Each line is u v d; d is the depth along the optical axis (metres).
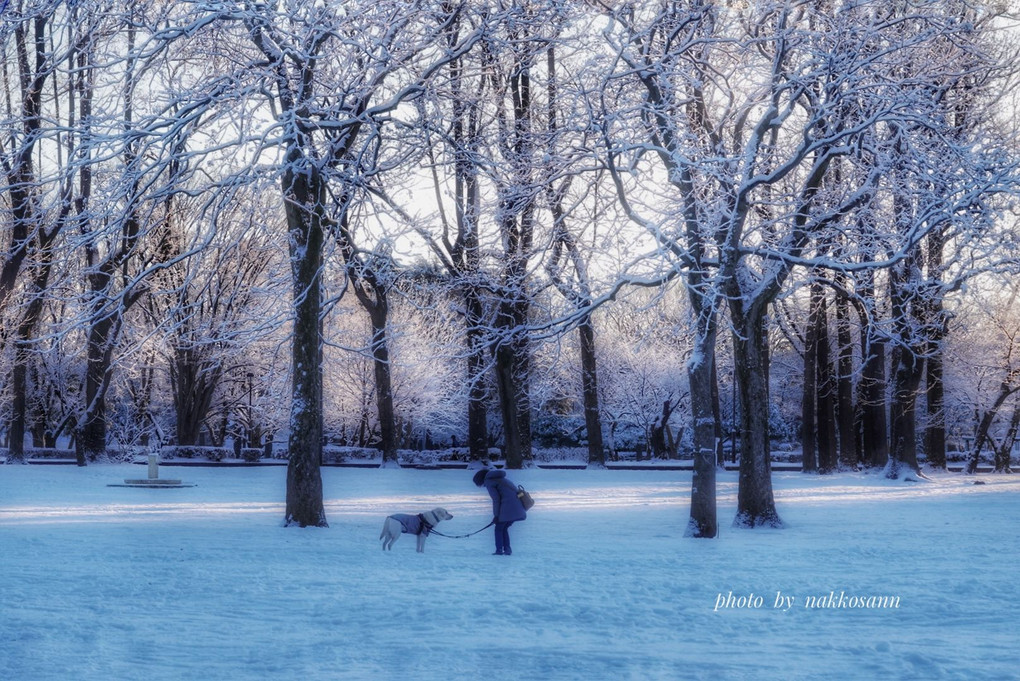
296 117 21.17
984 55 24.02
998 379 51.16
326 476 42.47
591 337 51.19
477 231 40.03
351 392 60.38
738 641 9.72
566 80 23.91
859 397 50.50
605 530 22.08
